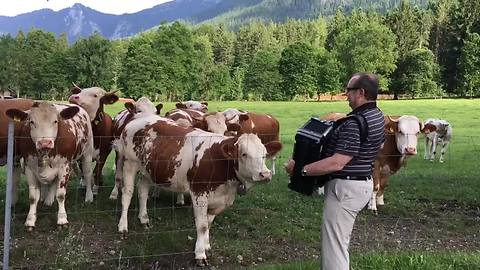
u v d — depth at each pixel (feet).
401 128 36.58
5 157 31.40
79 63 293.43
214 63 357.82
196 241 25.73
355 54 300.20
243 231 30.17
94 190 36.88
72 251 24.86
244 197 37.14
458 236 31.30
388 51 298.35
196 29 487.61
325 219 18.47
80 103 38.27
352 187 17.92
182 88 294.05
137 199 34.99
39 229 28.50
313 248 28.19
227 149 23.40
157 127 27.53
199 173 24.79
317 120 18.83
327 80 301.02
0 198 34.68
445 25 335.88
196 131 26.68
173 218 31.48
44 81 299.58
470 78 279.08
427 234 31.40
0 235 27.25
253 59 322.14
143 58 282.77
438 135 64.39
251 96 307.99
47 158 27.84
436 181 45.85
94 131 39.17
